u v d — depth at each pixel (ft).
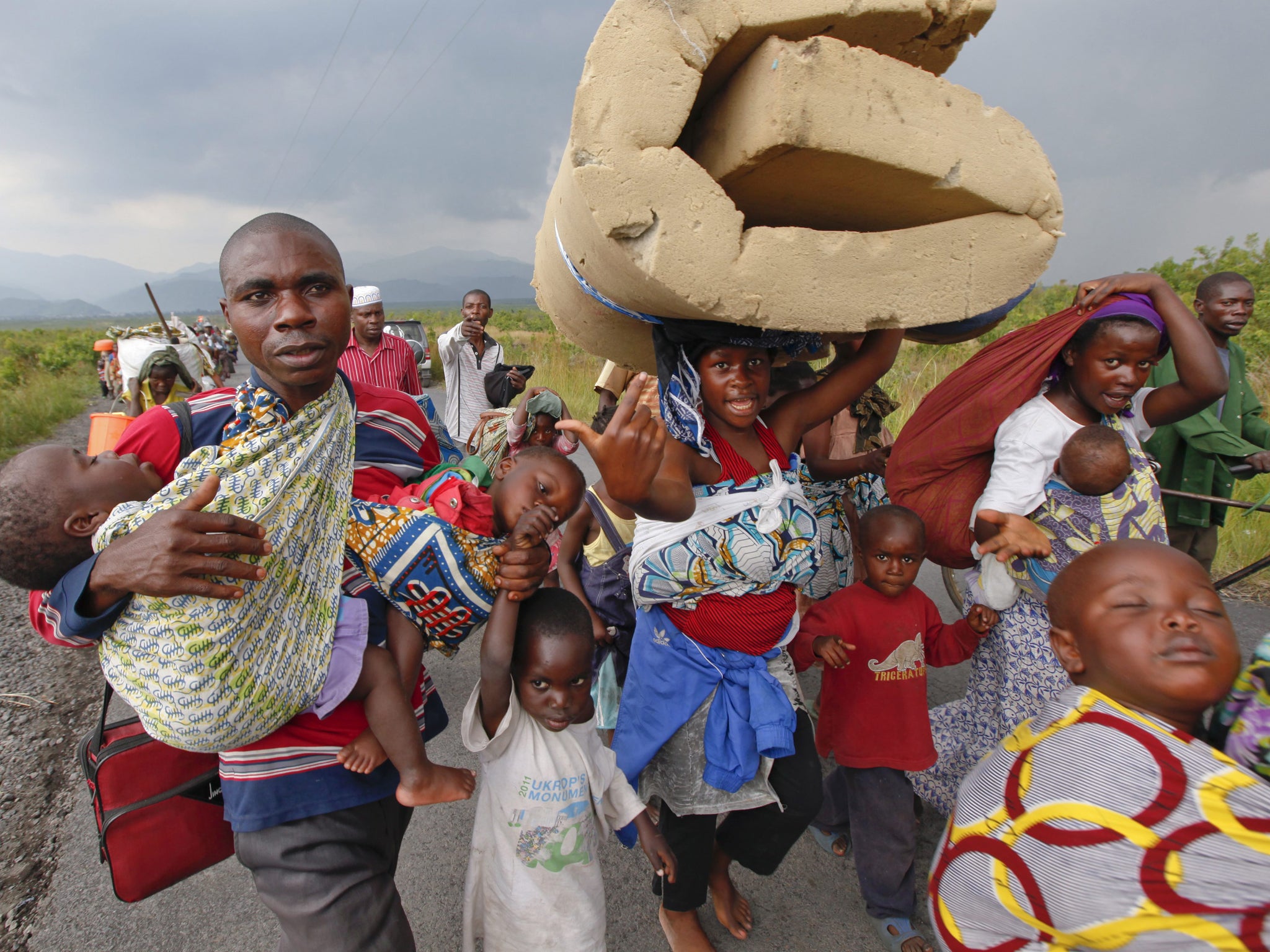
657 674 7.48
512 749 6.73
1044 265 5.96
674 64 4.79
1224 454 13.02
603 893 6.98
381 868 5.83
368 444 6.48
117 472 5.12
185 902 9.14
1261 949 3.34
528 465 6.08
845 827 9.73
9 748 12.51
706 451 6.55
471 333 21.80
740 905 8.43
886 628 8.16
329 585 5.45
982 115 5.56
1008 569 7.80
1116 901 3.63
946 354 39.29
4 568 4.85
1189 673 3.97
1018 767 4.25
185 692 4.80
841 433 11.68
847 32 5.37
